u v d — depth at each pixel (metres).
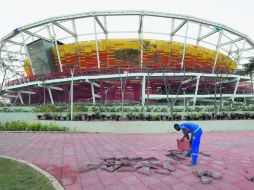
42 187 4.01
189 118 17.14
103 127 14.93
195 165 5.79
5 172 4.88
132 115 18.08
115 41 39.22
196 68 37.22
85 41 40.09
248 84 46.34
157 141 10.31
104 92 38.97
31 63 45.16
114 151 7.71
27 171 4.97
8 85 41.53
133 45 39.25
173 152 7.25
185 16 36.84
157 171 5.12
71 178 4.75
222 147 8.66
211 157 6.76
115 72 34.72
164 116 18.22
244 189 4.18
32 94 47.06
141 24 38.41
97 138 11.38
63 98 43.44
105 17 40.09
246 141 10.36
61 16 36.59
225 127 15.84
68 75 36.16
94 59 40.56
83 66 41.12
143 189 4.17
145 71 33.88
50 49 43.44
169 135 12.95
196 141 5.86
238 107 26.84
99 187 4.26
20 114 23.36
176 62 41.38
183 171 5.25
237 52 50.94
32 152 7.47
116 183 4.47
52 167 5.58
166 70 34.16
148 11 35.38
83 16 36.16
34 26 38.41
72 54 41.12
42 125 14.20
